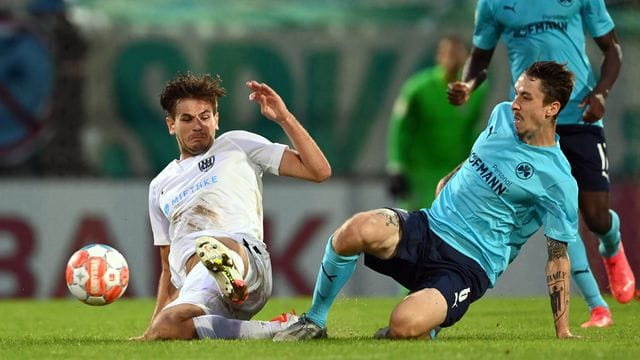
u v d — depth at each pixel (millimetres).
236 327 22578
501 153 22891
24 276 46406
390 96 52438
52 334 27797
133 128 50906
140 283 46844
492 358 19031
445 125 43719
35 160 49594
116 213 47031
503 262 23250
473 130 44125
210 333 22469
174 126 24156
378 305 38281
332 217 47594
